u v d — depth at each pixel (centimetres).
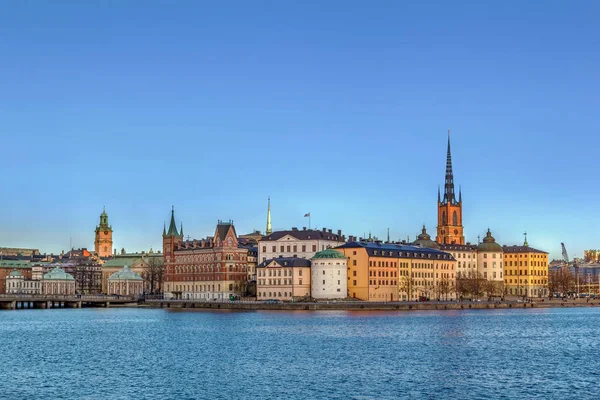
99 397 11331
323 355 15762
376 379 12794
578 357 15688
